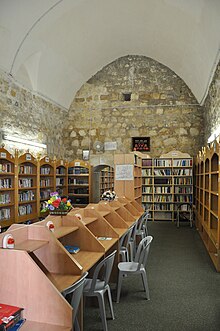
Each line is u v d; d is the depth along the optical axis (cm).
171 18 762
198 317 347
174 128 1072
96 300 379
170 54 961
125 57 1102
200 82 914
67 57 911
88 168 980
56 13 700
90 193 987
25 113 812
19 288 225
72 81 1041
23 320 216
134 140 1094
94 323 333
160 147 1075
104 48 1005
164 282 458
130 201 736
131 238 576
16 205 658
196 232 839
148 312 359
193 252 631
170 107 1076
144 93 1091
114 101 1105
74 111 1125
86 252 381
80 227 390
